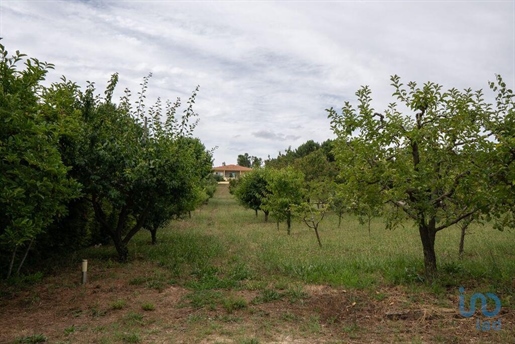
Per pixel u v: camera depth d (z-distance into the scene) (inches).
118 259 402.6
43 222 271.1
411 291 271.0
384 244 480.7
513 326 206.4
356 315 231.5
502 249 405.4
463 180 263.3
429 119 293.3
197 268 355.6
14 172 246.4
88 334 205.8
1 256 327.0
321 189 711.1
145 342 193.9
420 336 198.8
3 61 260.8
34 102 275.1
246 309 245.3
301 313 237.6
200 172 550.9
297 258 390.6
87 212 452.8
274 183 674.8
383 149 291.9
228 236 599.2
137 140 397.4
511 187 245.3
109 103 402.3
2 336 203.3
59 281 315.6
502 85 267.7
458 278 296.2
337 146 319.9
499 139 249.6
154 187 382.6
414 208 285.3
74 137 322.7
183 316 234.2
